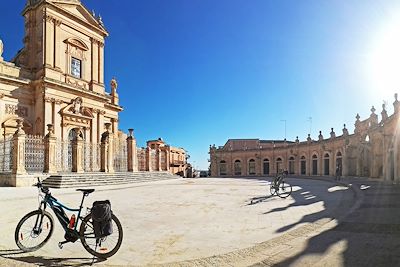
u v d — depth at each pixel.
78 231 5.76
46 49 30.11
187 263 5.33
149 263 5.38
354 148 37.22
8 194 15.75
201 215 9.98
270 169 58.19
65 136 30.64
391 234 6.82
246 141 70.69
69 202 13.31
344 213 9.83
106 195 16.42
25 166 22.50
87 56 34.97
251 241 6.72
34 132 29.48
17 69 29.39
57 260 5.51
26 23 31.67
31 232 6.16
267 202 13.22
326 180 32.78
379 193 15.96
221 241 6.77
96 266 5.21
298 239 6.67
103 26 36.88
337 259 5.24
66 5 32.56
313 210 10.83
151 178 31.91
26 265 5.20
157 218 9.49
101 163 28.78
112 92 40.50
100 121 35.25
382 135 26.94
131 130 33.97
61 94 30.81
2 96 27.69
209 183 28.16
